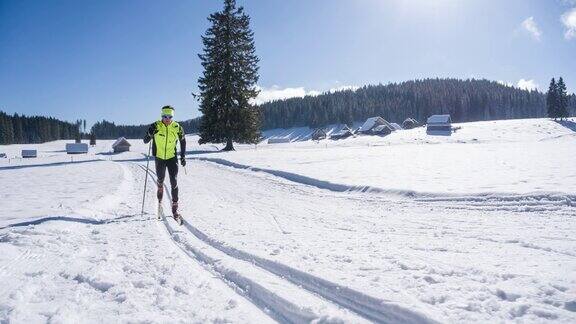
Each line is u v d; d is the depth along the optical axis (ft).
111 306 11.08
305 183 50.31
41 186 51.29
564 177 38.32
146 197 39.88
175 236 21.24
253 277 13.25
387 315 10.07
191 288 12.60
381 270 13.50
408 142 235.20
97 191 42.24
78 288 12.64
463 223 22.99
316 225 24.20
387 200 34.68
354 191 41.19
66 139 581.12
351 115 499.10
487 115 524.93
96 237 20.85
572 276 11.84
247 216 27.94
